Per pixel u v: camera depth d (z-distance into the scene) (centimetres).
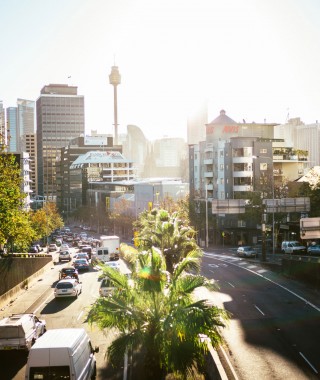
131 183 17862
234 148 10038
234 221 9544
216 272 5278
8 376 1961
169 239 3334
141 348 2317
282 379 1909
